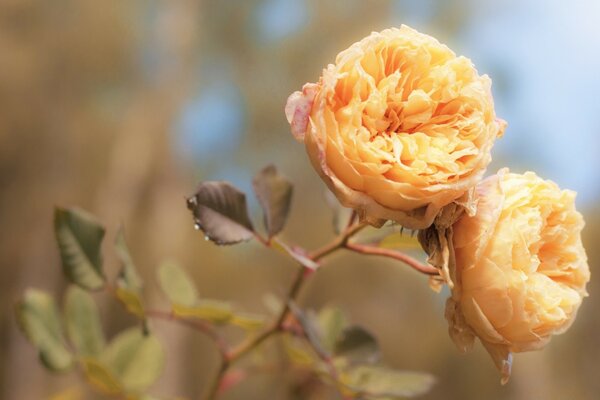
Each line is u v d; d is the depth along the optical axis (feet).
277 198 2.48
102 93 9.36
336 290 6.00
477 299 2.23
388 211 2.19
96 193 8.84
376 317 6.19
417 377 2.71
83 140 9.19
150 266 7.32
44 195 9.39
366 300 6.12
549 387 6.40
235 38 8.41
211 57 8.69
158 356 2.88
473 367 6.28
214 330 2.73
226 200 2.44
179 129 8.91
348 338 2.75
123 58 9.20
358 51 2.19
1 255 9.70
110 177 8.73
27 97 9.27
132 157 8.75
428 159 2.18
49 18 9.23
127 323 6.64
